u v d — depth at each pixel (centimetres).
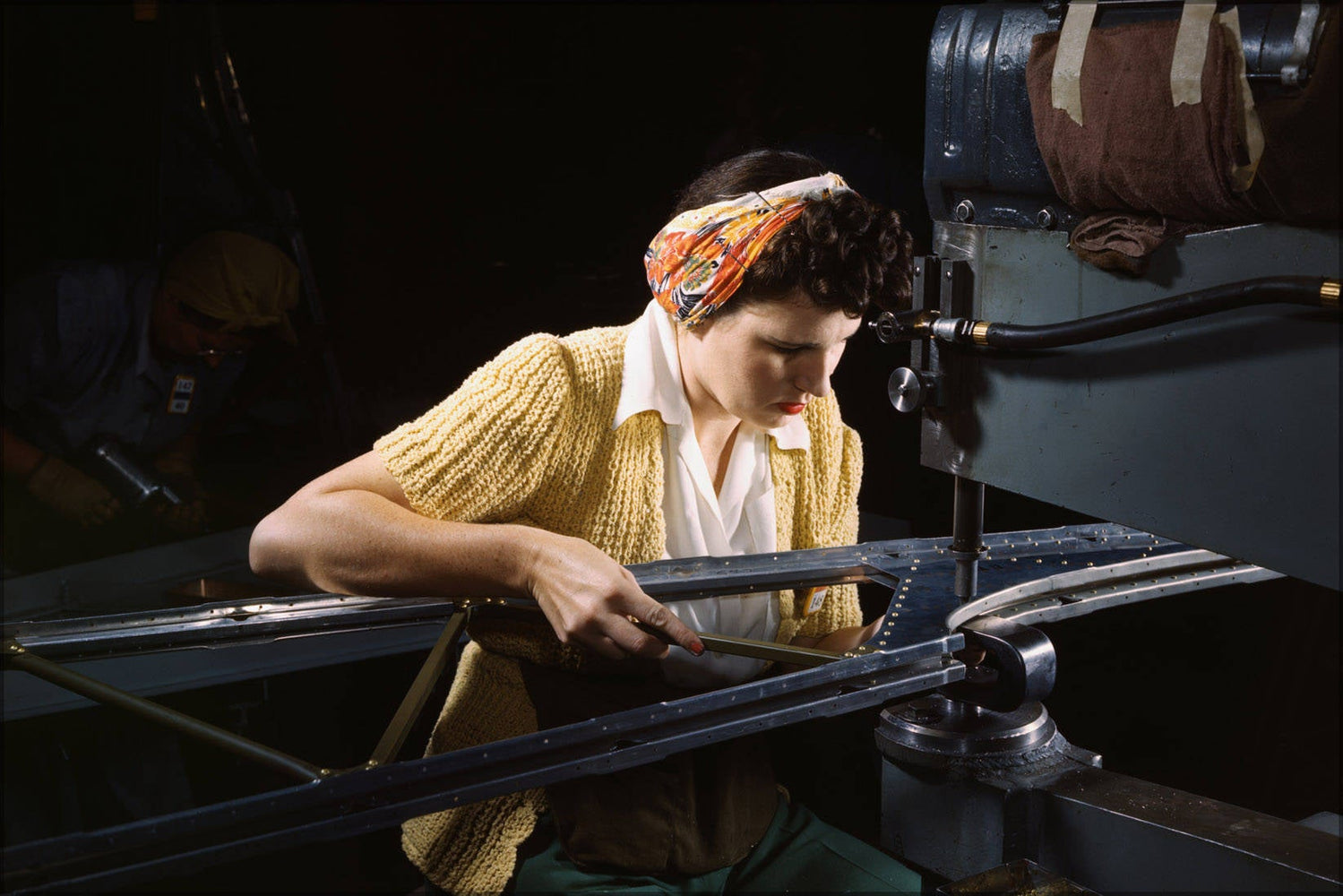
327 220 627
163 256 369
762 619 140
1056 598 128
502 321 608
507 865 125
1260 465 88
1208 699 289
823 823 136
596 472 133
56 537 240
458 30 631
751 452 142
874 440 347
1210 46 82
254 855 83
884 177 300
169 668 166
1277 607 307
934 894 106
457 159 641
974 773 108
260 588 196
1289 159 79
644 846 121
